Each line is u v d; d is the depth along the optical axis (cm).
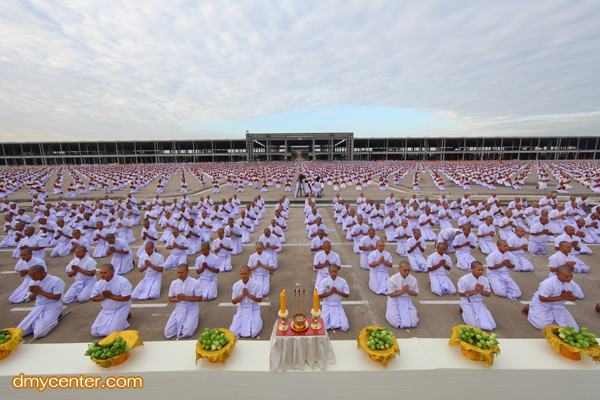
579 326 569
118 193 2719
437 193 2420
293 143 9956
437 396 369
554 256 656
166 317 626
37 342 537
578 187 2706
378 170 4806
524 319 600
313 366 369
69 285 800
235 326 552
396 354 381
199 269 687
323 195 2469
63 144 8669
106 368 362
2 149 8425
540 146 9362
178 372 362
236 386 369
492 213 1369
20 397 363
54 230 1123
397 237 996
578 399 366
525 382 363
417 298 702
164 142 9231
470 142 9594
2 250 1109
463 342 371
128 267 874
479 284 551
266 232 852
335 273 547
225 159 9819
